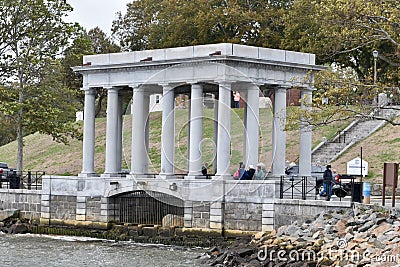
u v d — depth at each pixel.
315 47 88.44
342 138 84.88
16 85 80.50
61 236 65.50
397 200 59.47
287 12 99.94
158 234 61.06
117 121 68.19
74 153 102.12
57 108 80.69
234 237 57.59
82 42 81.44
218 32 101.12
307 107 56.75
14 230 67.56
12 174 74.38
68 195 66.38
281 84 62.38
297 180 62.91
